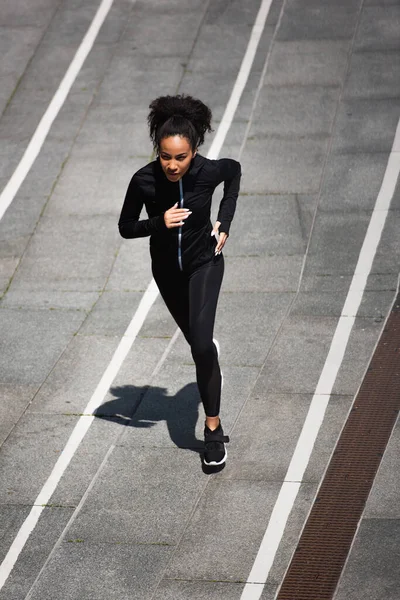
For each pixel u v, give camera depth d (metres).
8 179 17.86
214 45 21.56
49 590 9.11
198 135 9.20
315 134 18.30
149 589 9.01
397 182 16.67
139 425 11.59
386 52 20.66
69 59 21.58
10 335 13.74
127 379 12.55
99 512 10.16
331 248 15.19
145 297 14.46
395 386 11.82
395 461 10.51
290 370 12.37
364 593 8.70
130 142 18.52
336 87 19.70
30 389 12.48
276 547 9.41
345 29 21.70
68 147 18.59
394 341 12.74
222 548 9.47
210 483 10.45
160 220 9.09
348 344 12.80
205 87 20.02
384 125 18.33
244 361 12.66
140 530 9.84
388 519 9.64
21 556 9.64
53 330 13.80
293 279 14.53
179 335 13.45
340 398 11.72
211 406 10.29
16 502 10.44
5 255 15.80
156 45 21.78
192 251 9.70
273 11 22.77
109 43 22.06
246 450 10.95
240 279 14.67
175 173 9.06
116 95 20.09
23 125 19.47
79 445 11.31
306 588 8.84
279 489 10.24
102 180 17.48
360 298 13.88
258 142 18.20
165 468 10.77
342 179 16.94
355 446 10.82
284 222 15.97
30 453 11.23
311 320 13.45
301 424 11.30
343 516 9.74
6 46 22.33
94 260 15.49
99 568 9.34
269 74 20.34
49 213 16.80
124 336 13.53
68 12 23.58
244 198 16.70
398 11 22.17
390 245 15.09
